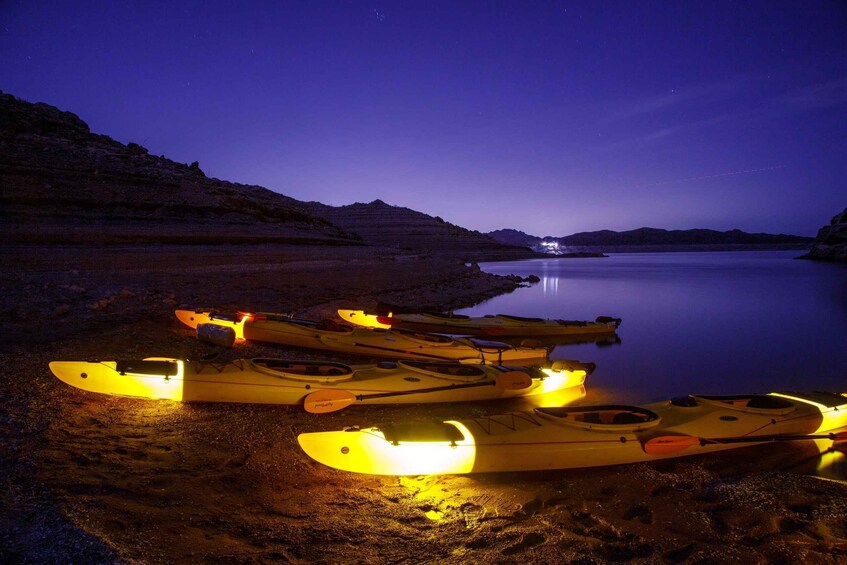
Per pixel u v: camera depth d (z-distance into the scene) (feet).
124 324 30.68
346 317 39.04
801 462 16.61
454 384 21.90
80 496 11.96
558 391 24.62
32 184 79.51
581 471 15.44
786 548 11.81
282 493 13.30
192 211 98.73
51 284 37.06
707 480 15.20
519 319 43.45
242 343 30.60
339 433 14.64
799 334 44.52
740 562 11.25
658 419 16.63
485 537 11.84
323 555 10.75
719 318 53.72
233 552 10.47
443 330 40.11
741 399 18.62
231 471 14.26
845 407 18.57
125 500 12.03
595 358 35.14
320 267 71.05
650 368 32.32
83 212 80.33
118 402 18.78
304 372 21.13
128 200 89.10
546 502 13.71
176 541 10.62
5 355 22.71
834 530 12.62
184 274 52.01
